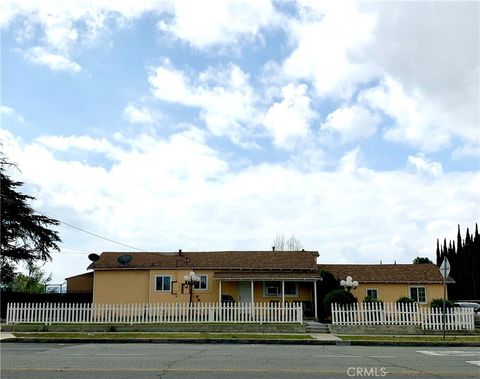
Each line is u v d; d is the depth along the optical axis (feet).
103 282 123.65
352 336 74.38
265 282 122.52
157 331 79.30
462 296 225.15
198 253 133.59
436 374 35.86
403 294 124.98
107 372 35.45
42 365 39.04
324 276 120.16
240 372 35.88
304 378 33.58
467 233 228.22
